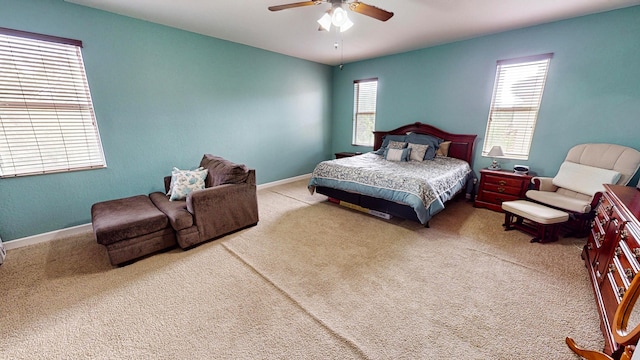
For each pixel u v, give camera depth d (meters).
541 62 3.38
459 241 2.75
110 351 1.47
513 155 3.80
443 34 3.65
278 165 5.17
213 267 2.29
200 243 2.71
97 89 2.92
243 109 4.39
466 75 4.01
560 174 3.09
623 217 1.63
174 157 3.69
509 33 3.53
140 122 3.30
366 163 3.89
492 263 2.32
